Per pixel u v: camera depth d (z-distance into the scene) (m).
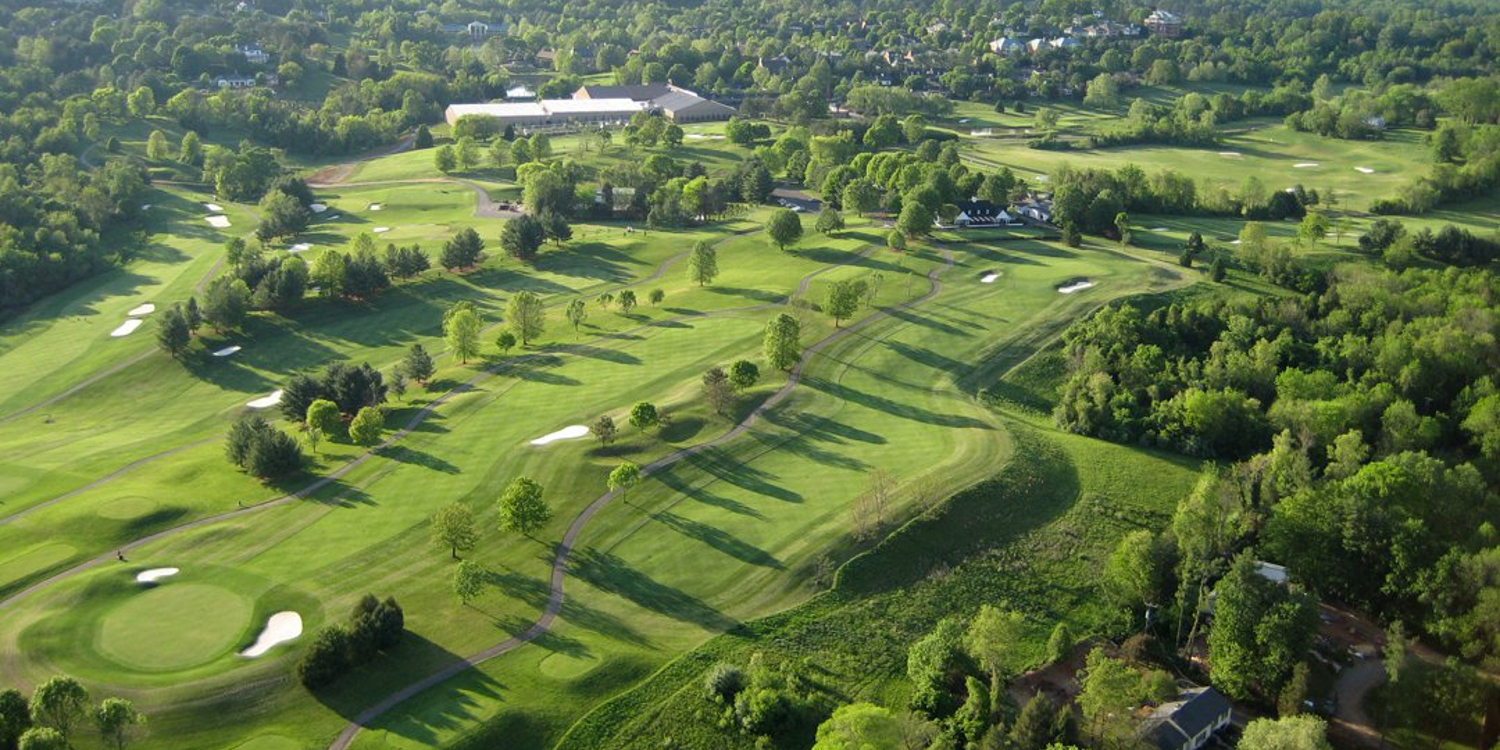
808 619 90.44
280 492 112.50
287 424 134.25
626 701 80.69
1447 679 78.75
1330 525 97.12
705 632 88.56
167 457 125.62
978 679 82.69
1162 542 95.38
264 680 81.25
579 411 127.12
